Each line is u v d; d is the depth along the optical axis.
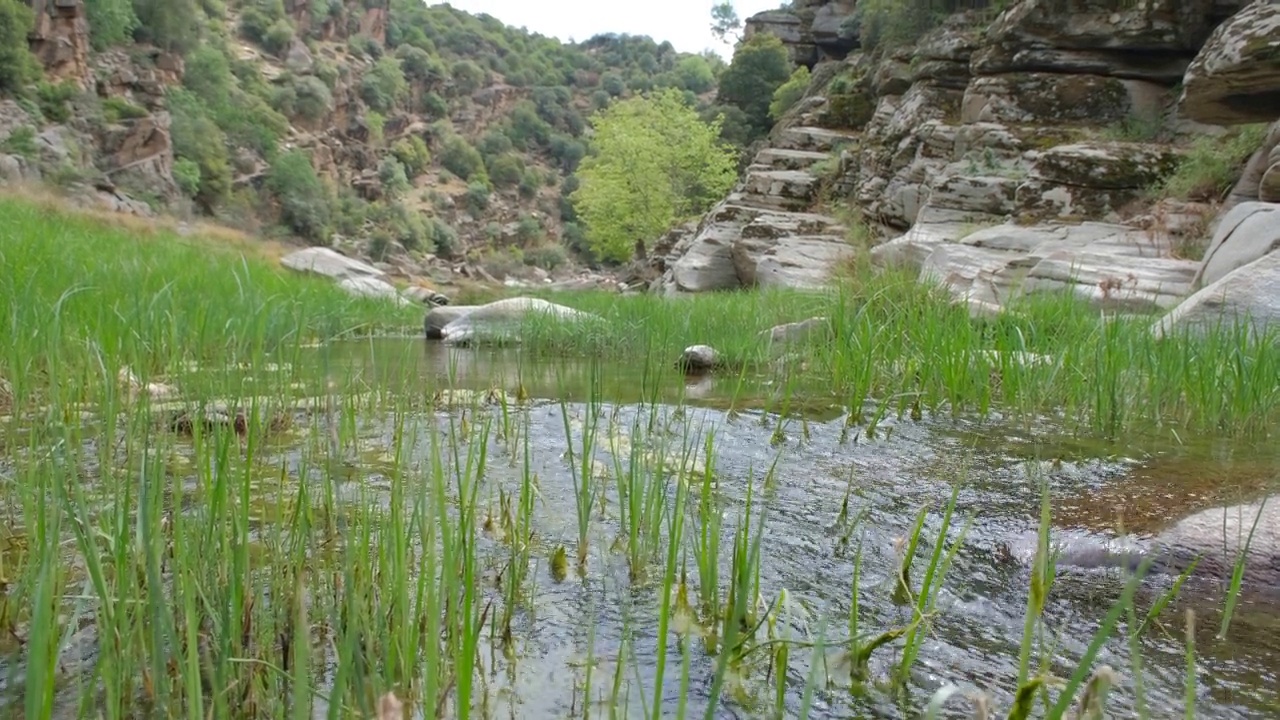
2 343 4.28
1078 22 17.67
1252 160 11.98
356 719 1.65
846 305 7.76
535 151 137.62
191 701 1.38
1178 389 5.09
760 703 1.84
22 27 48.97
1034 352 6.08
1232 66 11.20
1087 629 2.23
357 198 93.06
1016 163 17.14
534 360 8.19
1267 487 3.39
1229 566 2.57
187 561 1.94
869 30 35.12
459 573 2.24
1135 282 10.12
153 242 16.62
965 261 13.97
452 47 147.75
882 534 2.96
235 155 73.12
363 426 4.50
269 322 6.23
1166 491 3.40
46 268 7.59
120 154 53.09
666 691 1.89
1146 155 15.17
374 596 2.12
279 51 99.62
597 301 13.65
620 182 51.22
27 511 2.26
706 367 7.59
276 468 3.49
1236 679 1.94
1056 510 3.18
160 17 69.06
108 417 2.96
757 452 4.17
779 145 31.75
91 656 1.96
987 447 4.32
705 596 2.31
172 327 4.96
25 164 42.22
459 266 81.50
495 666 1.98
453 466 3.71
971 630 2.22
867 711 1.81
